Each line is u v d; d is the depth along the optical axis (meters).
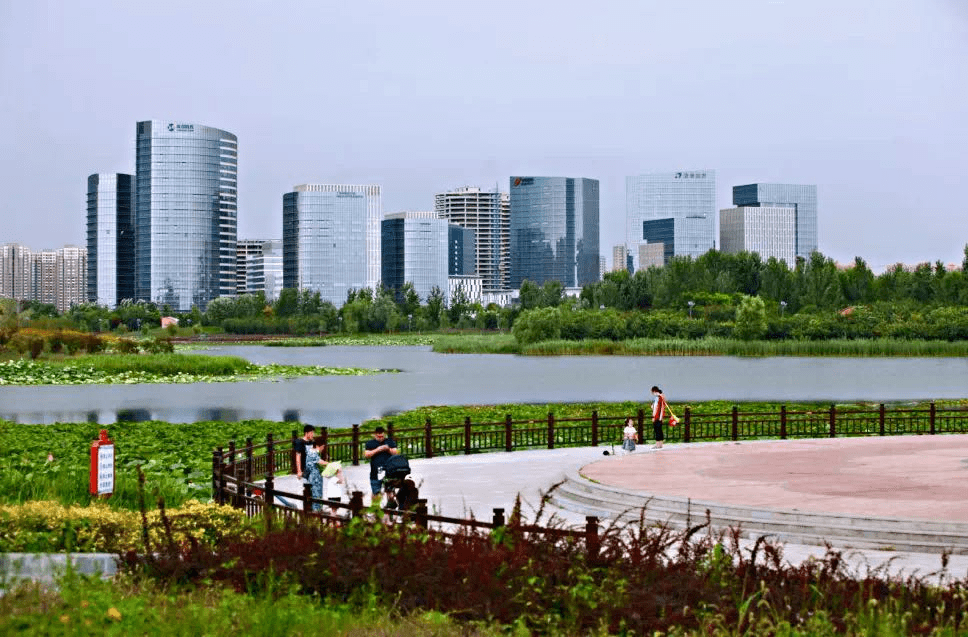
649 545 11.49
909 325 133.75
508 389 75.69
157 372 92.50
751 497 19.55
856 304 162.00
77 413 57.06
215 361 95.31
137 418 53.94
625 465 25.20
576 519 19.39
